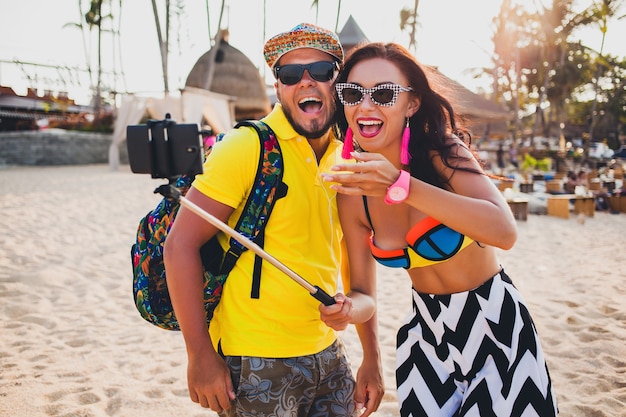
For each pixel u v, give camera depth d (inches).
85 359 150.8
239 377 67.7
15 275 220.1
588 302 203.0
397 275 246.5
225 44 1014.4
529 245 315.3
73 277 227.8
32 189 517.3
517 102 1414.9
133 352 156.9
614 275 243.3
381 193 59.6
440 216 59.1
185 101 729.0
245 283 68.5
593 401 128.6
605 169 820.0
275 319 68.3
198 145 59.8
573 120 2278.5
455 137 71.1
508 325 69.3
